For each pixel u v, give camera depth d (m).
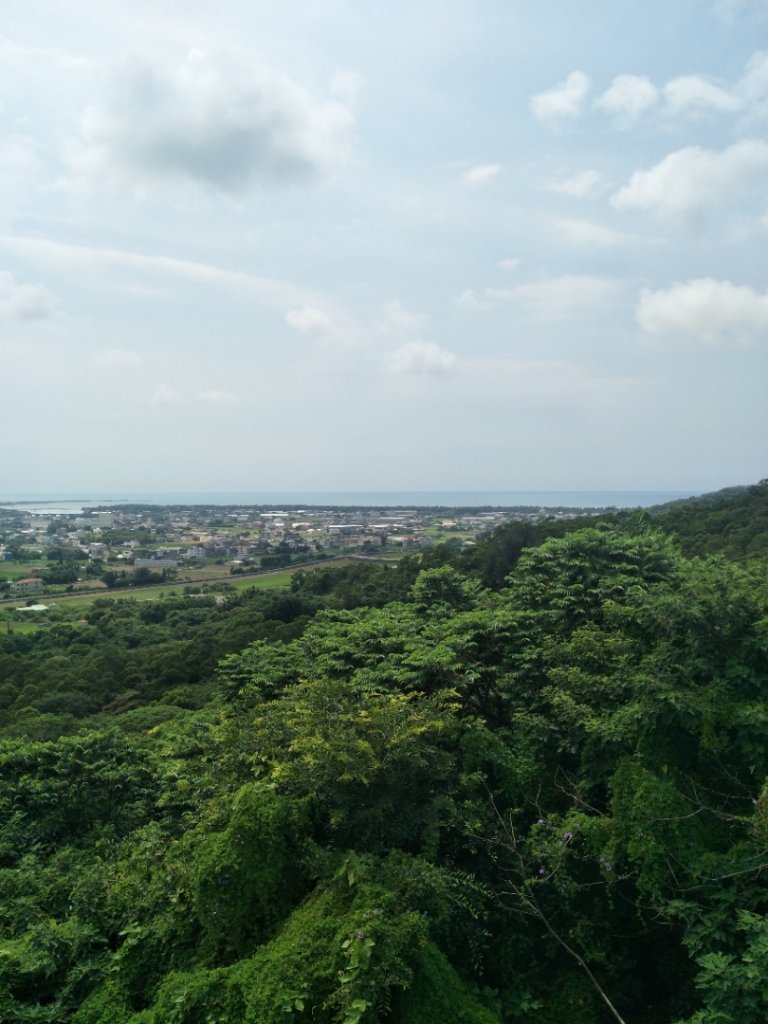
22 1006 6.00
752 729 6.98
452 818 7.26
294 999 5.10
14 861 10.30
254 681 13.82
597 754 7.98
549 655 9.69
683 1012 6.14
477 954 6.43
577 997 6.41
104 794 11.76
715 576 8.77
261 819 6.40
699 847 6.39
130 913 6.87
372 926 5.34
